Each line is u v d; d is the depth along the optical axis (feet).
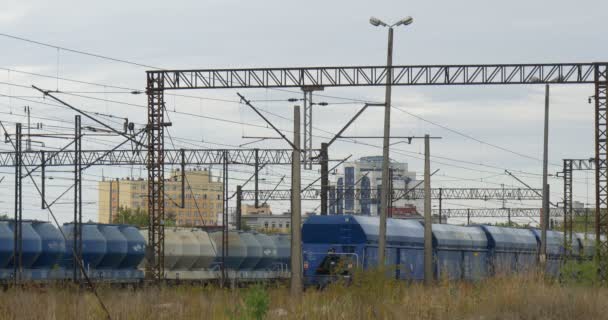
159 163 239.09
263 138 206.39
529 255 302.25
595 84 231.30
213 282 275.18
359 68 218.38
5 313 132.36
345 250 237.25
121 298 157.99
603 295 174.29
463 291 170.71
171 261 276.00
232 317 130.00
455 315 148.56
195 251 281.74
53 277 220.23
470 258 279.90
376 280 162.40
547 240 307.99
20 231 220.02
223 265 278.46
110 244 249.34
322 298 158.71
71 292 161.79
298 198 191.52
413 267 259.80
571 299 160.35
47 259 231.30
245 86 223.10
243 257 298.76
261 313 128.57
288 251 326.24
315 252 238.89
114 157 288.71
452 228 274.36
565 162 391.86
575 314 153.17
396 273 248.52
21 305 137.59
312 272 237.66
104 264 249.55
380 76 218.79
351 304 146.61
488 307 155.63
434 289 184.24
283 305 163.53
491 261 280.92
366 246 236.43
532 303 156.76
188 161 293.23
